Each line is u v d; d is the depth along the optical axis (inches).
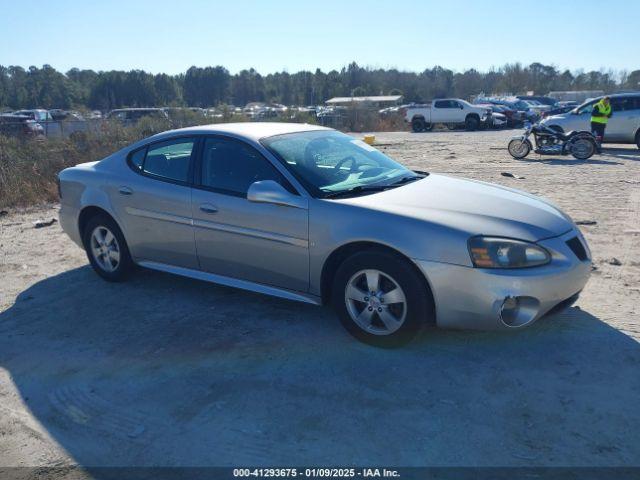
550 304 147.8
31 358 163.9
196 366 154.1
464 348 156.9
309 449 117.9
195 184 189.0
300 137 191.2
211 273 191.5
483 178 480.7
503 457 112.8
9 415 136.0
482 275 141.8
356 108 1483.8
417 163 625.9
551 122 729.6
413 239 146.1
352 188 170.6
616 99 694.5
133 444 122.7
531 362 148.5
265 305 194.2
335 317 181.8
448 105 1332.4
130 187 204.2
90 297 209.6
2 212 370.6
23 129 833.5
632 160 591.8
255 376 147.3
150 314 191.0
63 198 229.0
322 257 161.5
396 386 139.5
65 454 120.7
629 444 115.3
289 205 164.2
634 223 296.8
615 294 193.5
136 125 777.6
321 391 138.9
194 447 120.5
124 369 154.7
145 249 206.4
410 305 148.9
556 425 122.2
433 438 119.4
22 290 221.3
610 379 139.3
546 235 150.7
